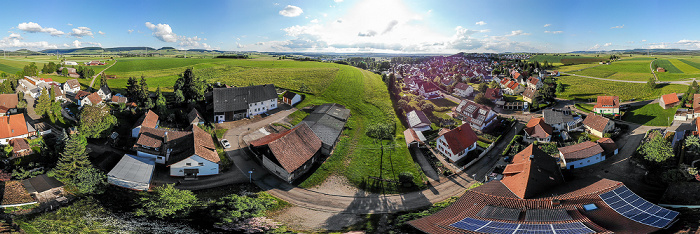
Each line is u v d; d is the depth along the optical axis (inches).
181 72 7450.8
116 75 7071.9
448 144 3265.3
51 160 2787.9
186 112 4079.7
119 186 2412.6
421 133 3961.6
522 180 2241.6
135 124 3422.7
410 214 2225.6
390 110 4842.5
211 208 2176.4
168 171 2726.4
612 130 3833.7
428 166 3159.5
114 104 4461.1
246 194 2423.7
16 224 1900.8
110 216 2017.7
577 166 2979.8
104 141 3166.8
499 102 5600.4
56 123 3565.5
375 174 2915.8
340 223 2118.6
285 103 4776.1
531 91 5890.8
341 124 3914.9
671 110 4392.2
